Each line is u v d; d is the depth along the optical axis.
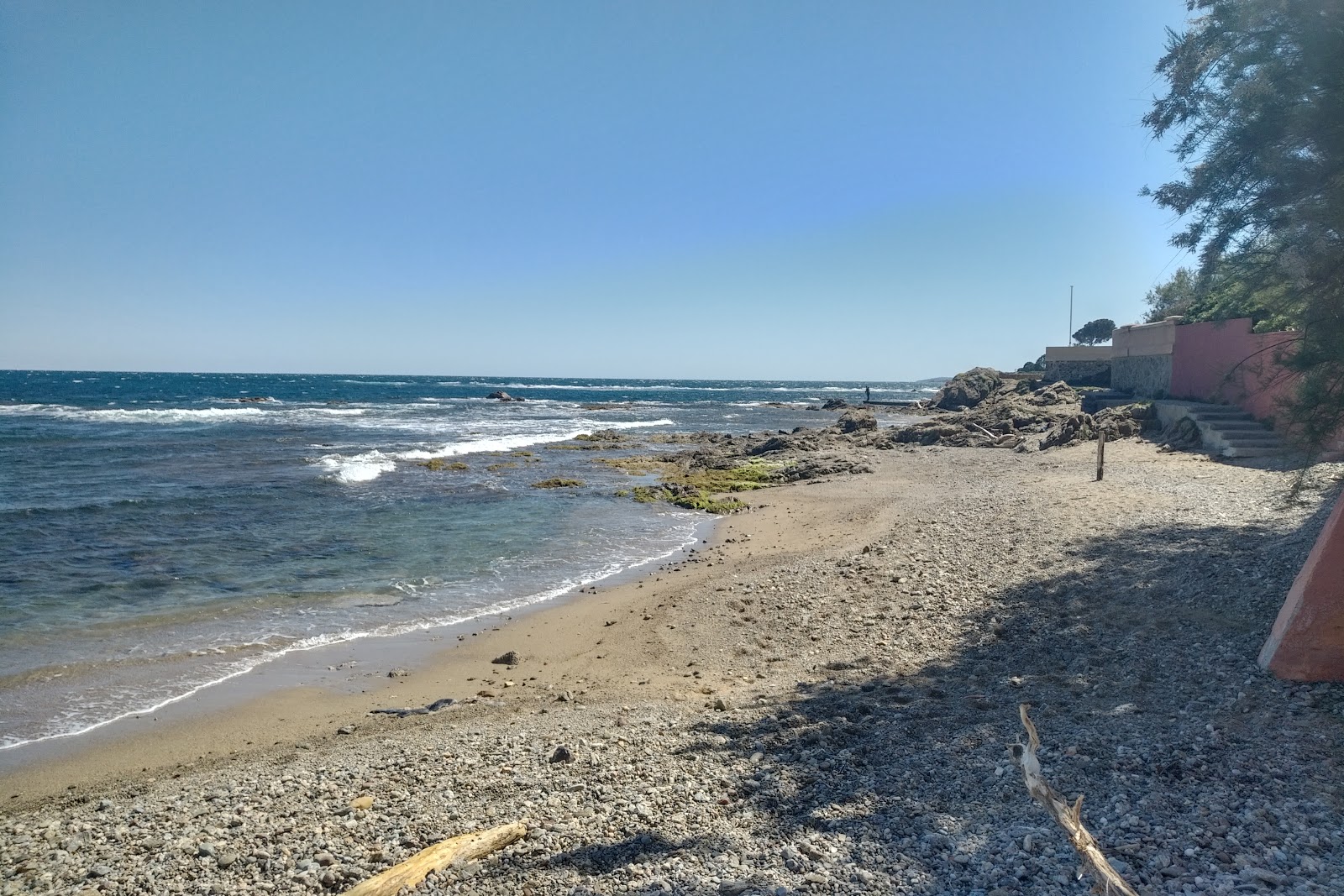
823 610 12.08
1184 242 9.15
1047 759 6.42
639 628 12.16
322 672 10.67
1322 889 4.40
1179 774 5.93
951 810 5.77
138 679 10.25
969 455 31.70
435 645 11.74
